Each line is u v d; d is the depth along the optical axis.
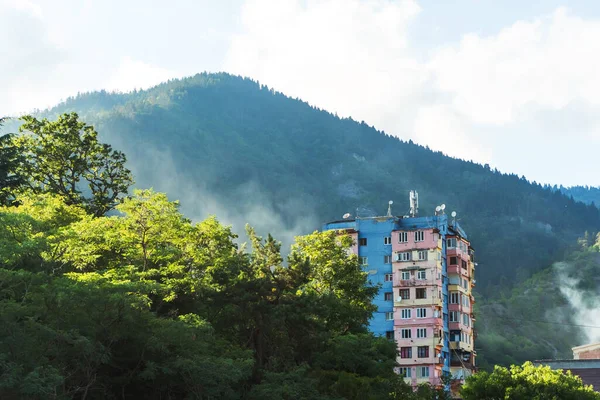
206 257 77.31
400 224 141.12
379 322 133.38
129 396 62.34
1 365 46.72
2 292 52.00
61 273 62.25
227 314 72.94
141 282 60.62
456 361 136.38
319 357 76.31
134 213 71.81
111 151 98.50
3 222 53.66
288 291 77.00
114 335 55.38
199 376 58.84
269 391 64.00
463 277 142.00
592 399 84.12
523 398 84.06
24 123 94.69
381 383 77.50
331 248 97.88
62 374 51.56
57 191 93.50
